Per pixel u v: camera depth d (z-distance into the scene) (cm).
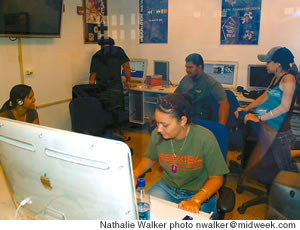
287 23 280
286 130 200
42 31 309
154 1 362
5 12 271
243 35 306
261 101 225
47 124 343
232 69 305
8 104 214
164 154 133
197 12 333
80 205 65
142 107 370
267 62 235
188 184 134
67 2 342
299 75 217
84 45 376
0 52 281
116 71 363
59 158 63
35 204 77
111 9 396
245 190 235
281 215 106
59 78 351
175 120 120
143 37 382
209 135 128
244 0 299
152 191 136
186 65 256
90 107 293
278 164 197
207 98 245
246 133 225
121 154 55
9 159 75
